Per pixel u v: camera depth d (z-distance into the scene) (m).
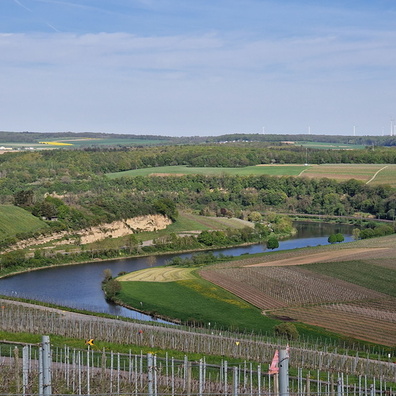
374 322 108.81
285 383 32.69
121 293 135.50
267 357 82.69
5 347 76.75
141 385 58.94
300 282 141.62
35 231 196.00
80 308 121.50
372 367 80.00
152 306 124.81
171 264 176.00
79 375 56.69
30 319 92.50
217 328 107.88
